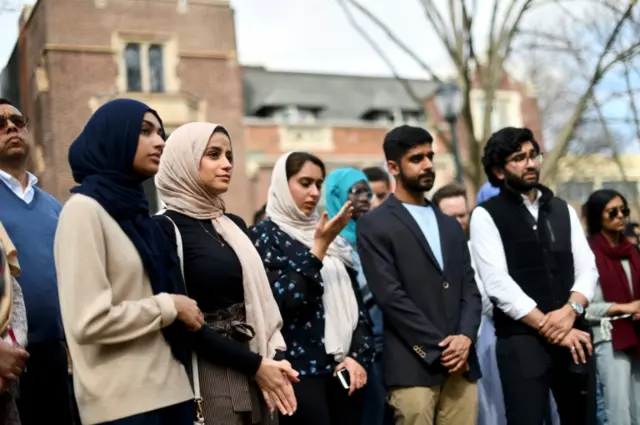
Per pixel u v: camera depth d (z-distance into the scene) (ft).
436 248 12.71
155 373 7.86
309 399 11.46
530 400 12.35
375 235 12.55
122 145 8.17
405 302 12.09
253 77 72.38
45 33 30.73
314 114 70.74
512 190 13.10
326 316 11.92
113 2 35.65
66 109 29.86
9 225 10.88
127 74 39.52
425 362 11.91
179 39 42.32
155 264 8.20
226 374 8.79
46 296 10.78
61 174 26.08
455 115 31.91
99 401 7.61
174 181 9.45
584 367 12.39
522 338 12.53
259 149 57.77
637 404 14.96
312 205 12.50
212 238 9.31
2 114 11.26
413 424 11.89
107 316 7.53
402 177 12.97
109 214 8.02
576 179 58.49
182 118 42.04
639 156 57.77
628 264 15.26
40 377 10.71
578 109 35.32
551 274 12.75
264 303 9.55
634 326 14.75
